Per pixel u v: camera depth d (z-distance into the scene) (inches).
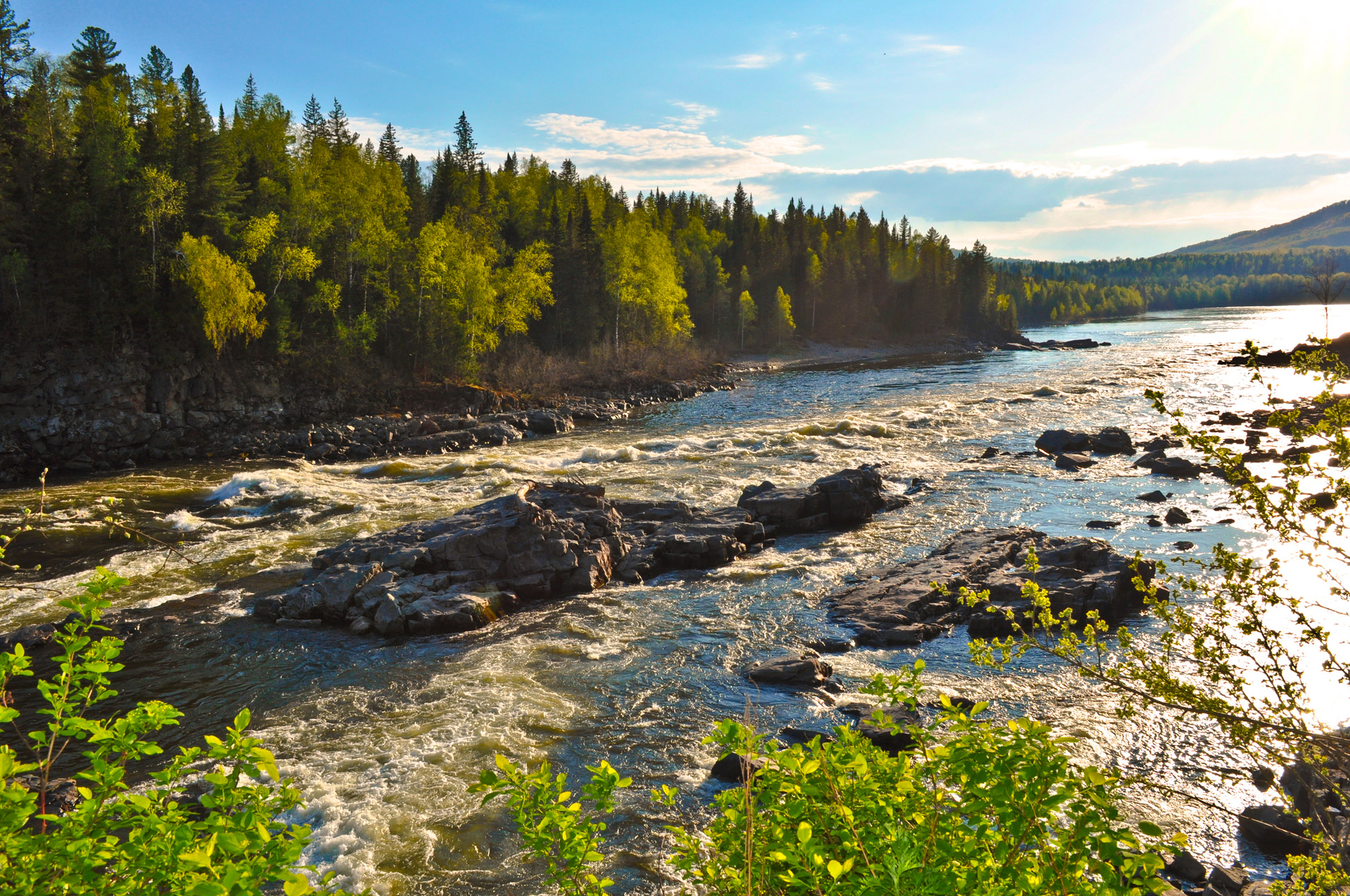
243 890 128.6
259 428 2047.2
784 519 1049.5
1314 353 183.5
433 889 404.2
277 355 2219.5
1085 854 141.6
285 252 2256.4
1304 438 179.0
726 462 1478.8
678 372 3270.2
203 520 1174.3
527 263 2800.2
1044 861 144.7
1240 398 2075.5
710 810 459.8
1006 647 222.2
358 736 554.6
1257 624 186.4
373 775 503.5
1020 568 802.8
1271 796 442.9
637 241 3816.4
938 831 153.9
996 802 143.5
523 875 413.1
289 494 1296.8
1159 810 436.8
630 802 469.7
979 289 5718.5
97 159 2159.2
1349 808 182.9
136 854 140.3
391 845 436.1
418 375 2534.5
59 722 159.6
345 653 700.0
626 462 1521.9
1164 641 202.8
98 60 2923.2
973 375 3014.3
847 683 618.5
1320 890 185.3
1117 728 522.0
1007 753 151.6
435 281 2532.0
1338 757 171.9
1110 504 1115.3
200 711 595.5
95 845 143.5
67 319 1895.9
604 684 625.9
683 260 4598.9
